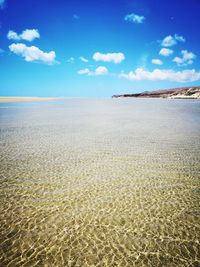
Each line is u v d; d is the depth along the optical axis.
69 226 5.31
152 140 14.12
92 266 4.16
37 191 7.07
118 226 5.30
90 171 8.77
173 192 7.05
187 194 6.93
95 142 13.57
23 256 4.41
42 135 15.79
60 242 4.79
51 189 7.20
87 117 27.94
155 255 4.41
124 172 8.68
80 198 6.62
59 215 5.75
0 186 7.42
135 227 5.27
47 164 9.57
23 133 16.56
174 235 5.00
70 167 9.20
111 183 7.66
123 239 4.87
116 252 4.49
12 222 5.47
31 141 13.84
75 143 13.31
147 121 23.80
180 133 16.53
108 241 4.80
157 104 62.41
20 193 6.94
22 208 6.09
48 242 4.79
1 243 4.76
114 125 20.69
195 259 4.30
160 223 5.43
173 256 4.38
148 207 6.15
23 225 5.36
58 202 6.39
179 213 5.86
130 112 36.09
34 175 8.35
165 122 22.89
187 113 33.91
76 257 4.37
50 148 12.15
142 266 4.14
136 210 5.99
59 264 4.21
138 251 4.52
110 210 5.98
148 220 5.54
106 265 4.18
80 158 10.40
